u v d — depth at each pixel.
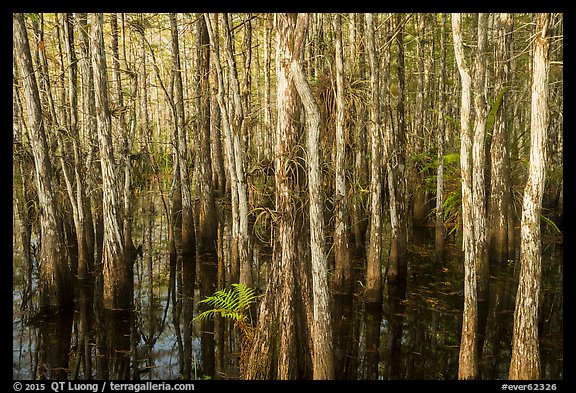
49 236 9.86
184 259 13.96
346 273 10.36
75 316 9.86
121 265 9.91
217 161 20.89
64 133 12.52
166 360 7.89
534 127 5.21
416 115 17.80
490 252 13.04
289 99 5.82
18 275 12.48
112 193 9.84
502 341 8.45
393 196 11.15
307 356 6.03
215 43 10.20
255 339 6.18
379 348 8.23
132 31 15.65
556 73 14.11
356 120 11.71
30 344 8.58
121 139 12.59
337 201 10.28
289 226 5.94
